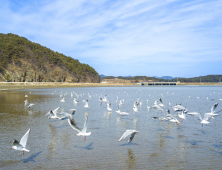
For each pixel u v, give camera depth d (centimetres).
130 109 3962
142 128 2448
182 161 1548
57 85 16850
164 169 1423
